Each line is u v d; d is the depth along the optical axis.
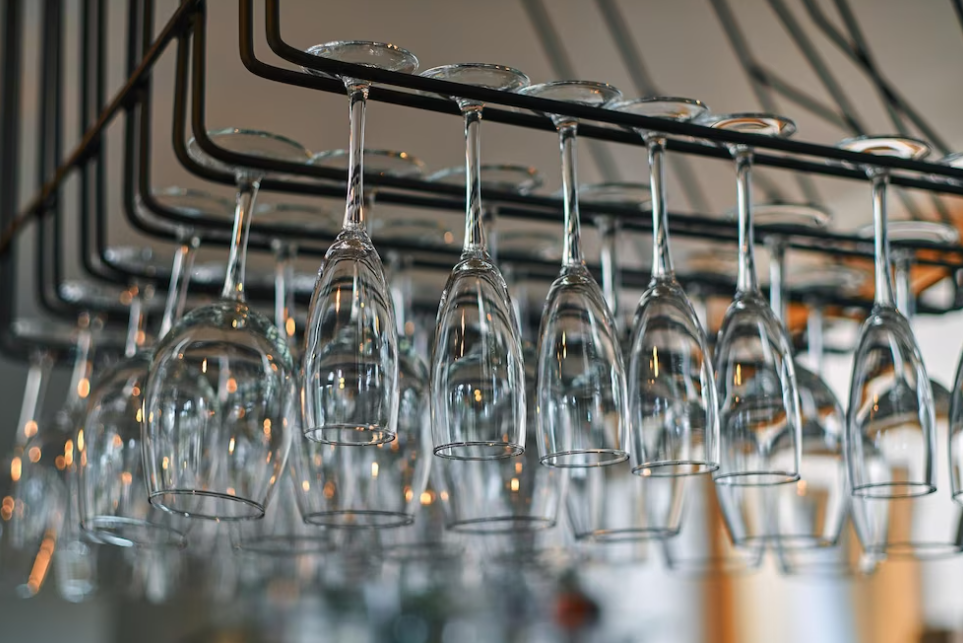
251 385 0.67
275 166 0.70
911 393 0.76
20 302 2.10
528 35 1.36
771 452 0.71
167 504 0.69
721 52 1.44
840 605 2.22
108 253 0.99
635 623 2.64
